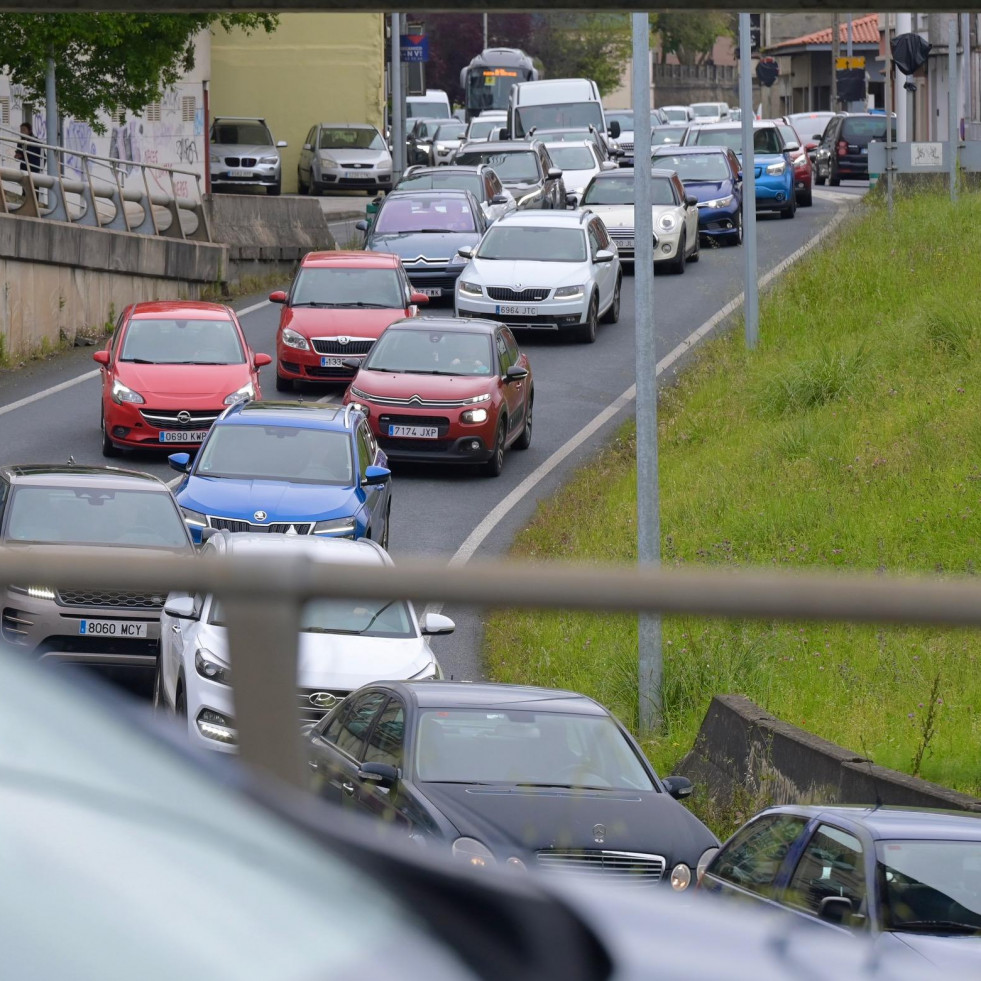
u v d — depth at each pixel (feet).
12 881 8.89
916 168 328.49
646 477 153.07
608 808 89.56
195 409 224.12
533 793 89.97
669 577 11.68
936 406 202.69
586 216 330.54
